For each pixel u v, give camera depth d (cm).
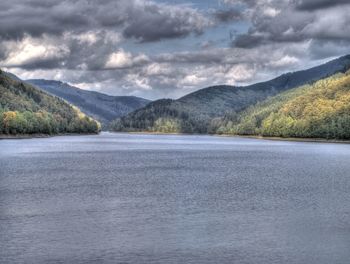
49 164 11112
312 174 8969
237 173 9244
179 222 4459
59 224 4347
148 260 3309
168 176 8650
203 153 16762
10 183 7331
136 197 5984
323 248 3591
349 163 11788
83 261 3275
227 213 4894
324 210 5056
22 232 4034
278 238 3869
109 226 4281
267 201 5675
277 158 13900
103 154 15675
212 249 3569
